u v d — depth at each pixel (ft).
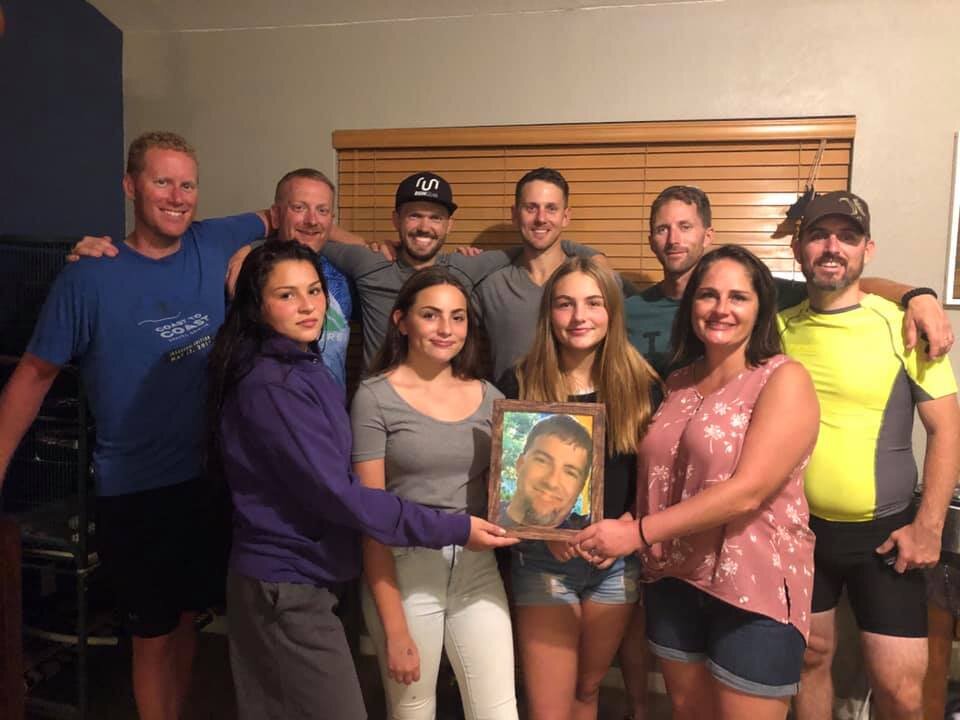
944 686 6.02
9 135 7.47
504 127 8.14
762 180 7.74
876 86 7.29
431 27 8.18
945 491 5.54
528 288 7.04
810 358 5.88
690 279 5.35
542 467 5.11
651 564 5.22
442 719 7.45
